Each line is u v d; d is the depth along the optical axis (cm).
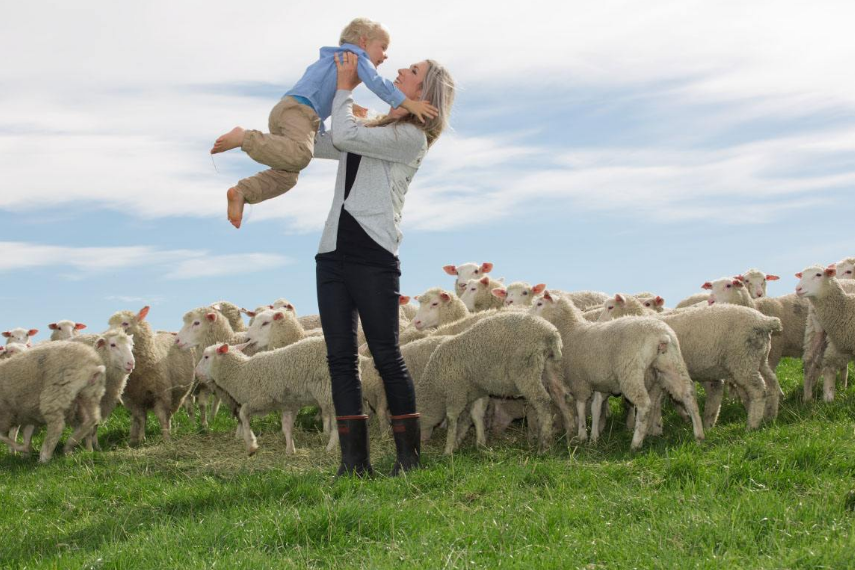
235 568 450
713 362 897
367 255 656
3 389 986
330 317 670
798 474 581
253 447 918
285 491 644
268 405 935
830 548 416
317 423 1105
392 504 567
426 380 883
